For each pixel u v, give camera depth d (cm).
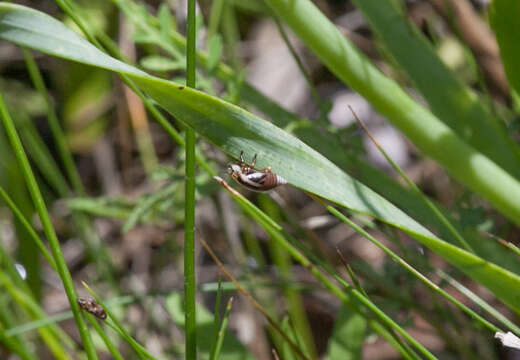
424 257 30
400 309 33
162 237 41
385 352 38
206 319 31
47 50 23
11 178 36
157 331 36
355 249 41
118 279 36
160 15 30
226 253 36
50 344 31
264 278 34
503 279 26
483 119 31
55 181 36
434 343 35
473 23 34
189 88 24
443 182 41
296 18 28
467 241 30
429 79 31
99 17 40
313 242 33
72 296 26
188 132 25
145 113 40
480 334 32
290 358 30
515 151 30
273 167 25
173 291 32
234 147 25
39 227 41
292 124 31
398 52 31
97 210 35
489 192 29
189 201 25
